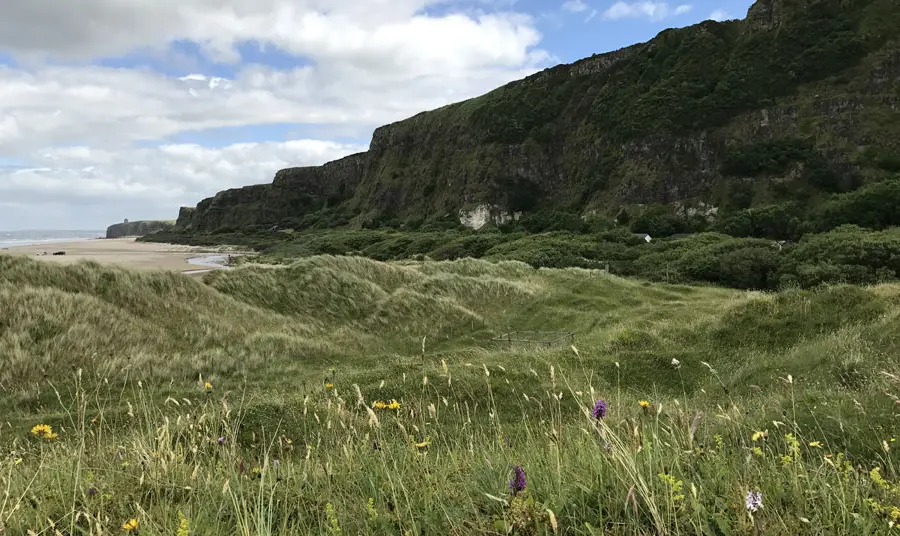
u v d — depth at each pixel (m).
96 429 6.57
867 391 6.76
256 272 23.14
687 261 58.03
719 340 14.80
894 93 94.81
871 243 50.31
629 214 102.38
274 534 2.81
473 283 27.48
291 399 9.07
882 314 13.80
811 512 2.77
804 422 5.36
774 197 88.88
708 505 2.73
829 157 90.50
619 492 2.74
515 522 2.50
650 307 24.12
